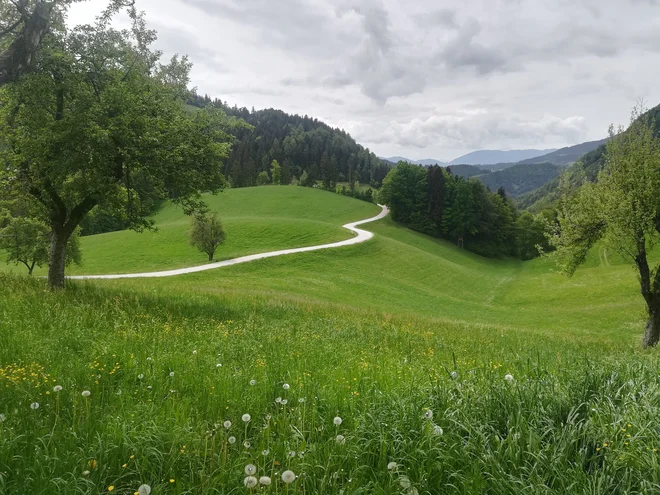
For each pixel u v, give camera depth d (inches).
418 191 4628.4
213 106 739.4
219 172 735.7
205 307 621.3
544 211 4121.6
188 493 122.8
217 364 244.8
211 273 1892.2
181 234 3024.1
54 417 164.6
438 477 131.2
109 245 2847.0
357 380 230.5
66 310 410.9
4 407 170.1
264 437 153.1
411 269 2647.6
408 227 4576.8
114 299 555.8
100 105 581.9
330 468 133.4
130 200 697.6
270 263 2190.0
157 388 207.0
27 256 1562.5
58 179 592.1
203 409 182.7
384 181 4768.7
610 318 1508.4
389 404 171.9
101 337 331.3
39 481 117.8
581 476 125.4
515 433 145.3
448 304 1866.4
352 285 1934.1
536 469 130.1
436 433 141.6
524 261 4419.3
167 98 701.9
